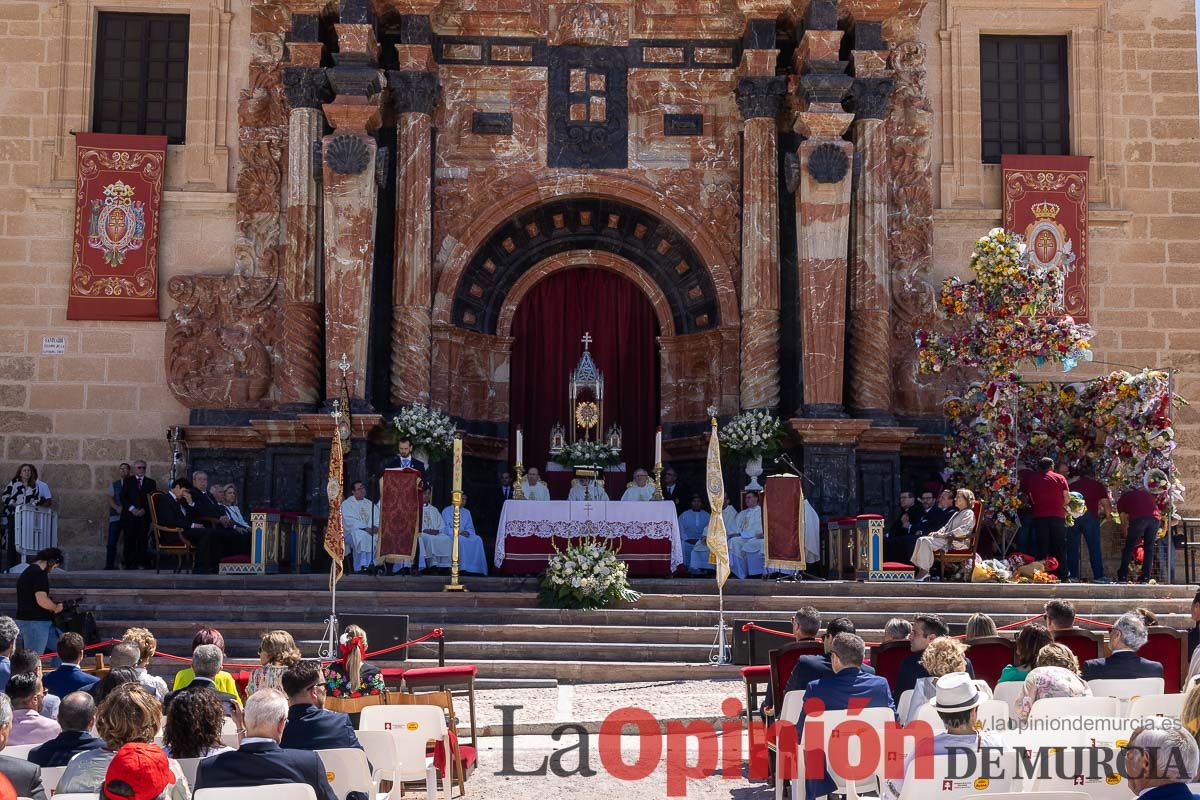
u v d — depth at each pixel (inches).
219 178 856.9
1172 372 799.7
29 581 542.0
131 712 253.6
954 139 880.9
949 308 794.2
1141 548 777.6
